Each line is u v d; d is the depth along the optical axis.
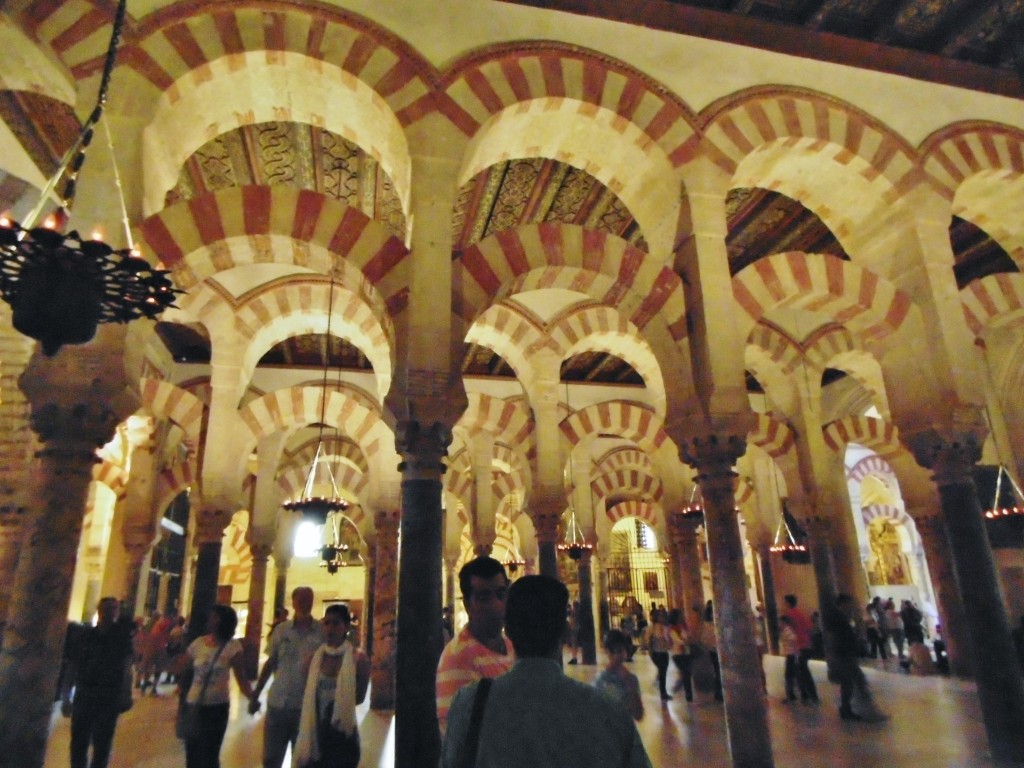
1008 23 7.08
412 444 5.03
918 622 12.52
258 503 11.79
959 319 6.51
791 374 11.48
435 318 5.22
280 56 5.50
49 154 7.29
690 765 5.28
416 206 5.42
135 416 10.42
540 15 6.20
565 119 6.20
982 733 6.19
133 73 5.21
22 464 7.46
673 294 6.02
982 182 7.38
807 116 6.62
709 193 6.18
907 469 11.08
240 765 5.46
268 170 7.98
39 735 4.00
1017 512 9.89
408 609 4.74
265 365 12.29
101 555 13.38
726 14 6.75
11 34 4.96
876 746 5.75
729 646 5.25
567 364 12.93
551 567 8.84
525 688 1.61
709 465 5.70
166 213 5.14
